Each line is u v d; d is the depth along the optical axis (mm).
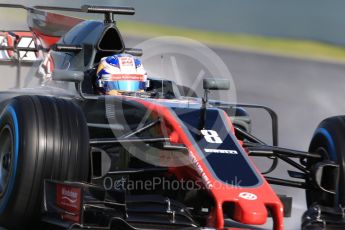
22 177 19422
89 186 19062
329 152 22031
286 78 56344
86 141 20172
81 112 20578
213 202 19234
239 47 68750
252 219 18344
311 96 50406
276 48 69750
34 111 19891
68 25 30359
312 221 20656
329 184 21500
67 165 19781
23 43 31594
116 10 25312
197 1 73375
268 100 48250
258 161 33844
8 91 25812
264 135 39344
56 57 26750
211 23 73250
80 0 60125
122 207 19016
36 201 19641
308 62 64000
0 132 21078
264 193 19078
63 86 25547
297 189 30109
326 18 69500
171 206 19938
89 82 24562
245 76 55906
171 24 74062
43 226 20516
